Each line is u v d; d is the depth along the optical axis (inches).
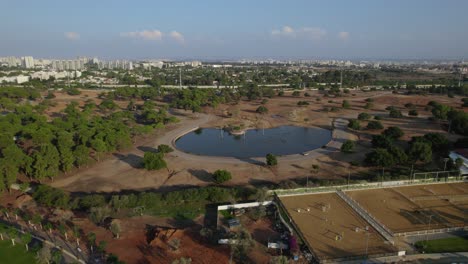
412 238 2182.6
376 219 2422.5
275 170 3545.8
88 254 2021.4
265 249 2085.4
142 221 2468.0
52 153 3307.1
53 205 2598.4
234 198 2802.7
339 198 2800.2
